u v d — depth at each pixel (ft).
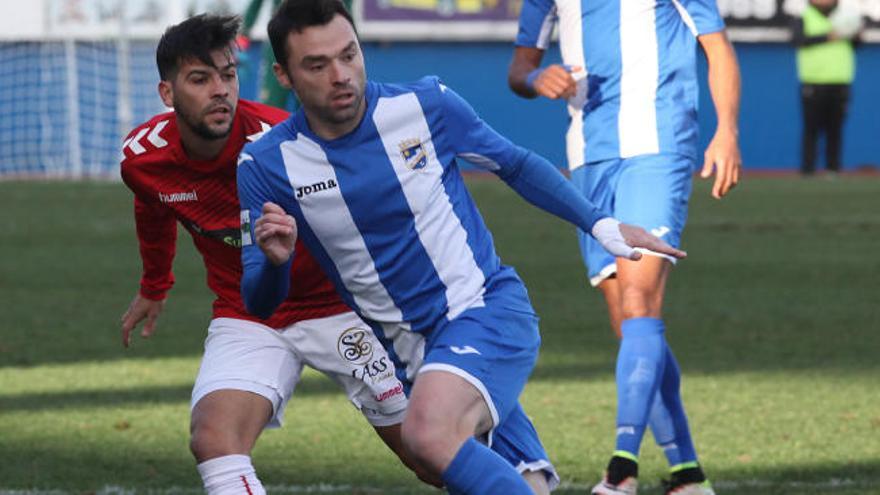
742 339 72.59
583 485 44.65
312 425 54.13
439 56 194.59
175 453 49.57
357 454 49.26
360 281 32.81
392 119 32.24
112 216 136.26
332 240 32.55
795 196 151.43
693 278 94.84
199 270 101.81
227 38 34.32
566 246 112.88
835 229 122.31
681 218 44.91
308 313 36.50
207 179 35.81
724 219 131.13
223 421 34.55
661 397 43.32
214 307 37.40
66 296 89.30
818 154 192.95
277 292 31.86
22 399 59.31
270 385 35.65
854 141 191.01
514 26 193.26
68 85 196.54
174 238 39.11
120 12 189.16
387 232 32.37
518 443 33.83
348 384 37.06
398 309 32.89
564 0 46.85
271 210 30.35
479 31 193.47
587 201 33.68
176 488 44.47
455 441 30.60
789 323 77.20
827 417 54.29
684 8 45.47
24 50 196.24
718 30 45.37
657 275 43.62
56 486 44.91
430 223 32.37
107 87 197.47
